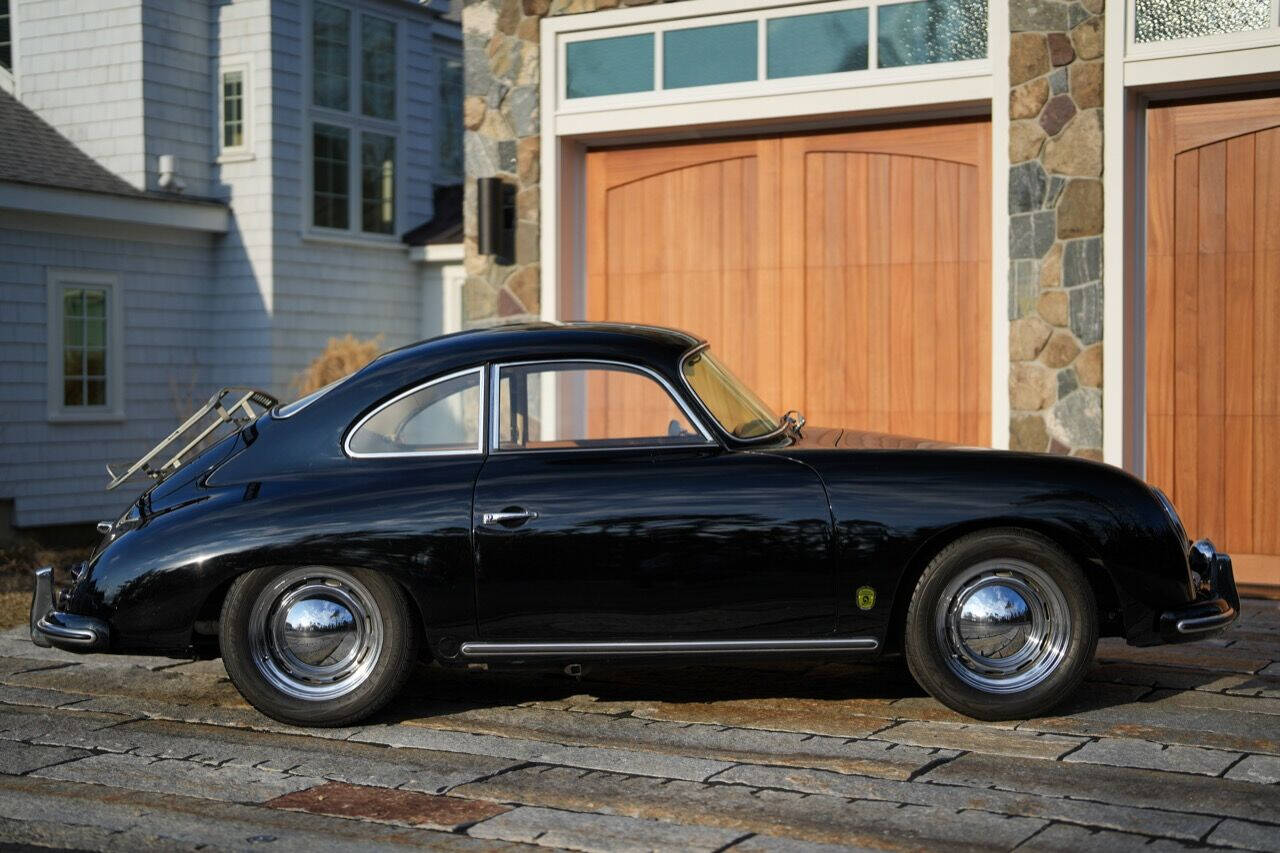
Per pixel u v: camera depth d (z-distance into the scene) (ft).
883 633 15.62
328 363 46.93
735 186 28.19
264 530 15.65
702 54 27.58
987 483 15.57
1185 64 23.30
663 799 13.07
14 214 44.42
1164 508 15.78
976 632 15.66
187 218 49.39
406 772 14.12
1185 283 24.27
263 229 50.70
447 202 59.93
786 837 11.94
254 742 15.43
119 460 48.14
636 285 29.22
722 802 12.96
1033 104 24.48
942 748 14.71
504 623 15.71
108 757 14.80
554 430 16.24
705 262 28.53
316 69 52.65
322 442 16.34
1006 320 24.89
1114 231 23.94
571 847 11.76
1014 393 24.84
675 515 15.55
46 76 51.13
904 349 26.68
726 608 15.57
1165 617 15.51
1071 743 14.79
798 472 15.70
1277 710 16.21
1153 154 24.44
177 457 17.65
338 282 53.62
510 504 15.65
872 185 26.91
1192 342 24.26
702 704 16.96
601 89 28.55
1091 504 15.53
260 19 50.55
